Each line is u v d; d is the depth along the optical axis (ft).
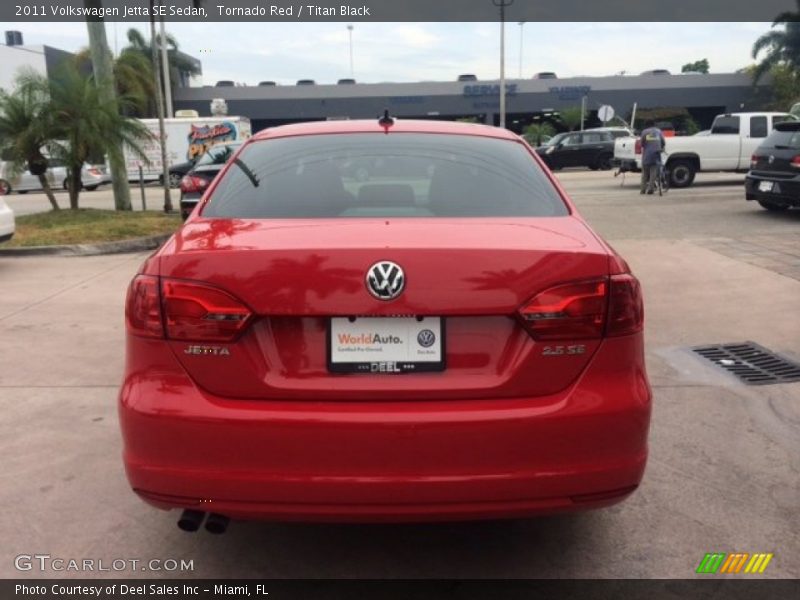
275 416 7.77
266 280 7.88
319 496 7.82
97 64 45.75
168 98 127.34
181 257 8.14
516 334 8.03
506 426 7.78
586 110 179.63
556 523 10.58
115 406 14.93
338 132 11.79
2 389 15.89
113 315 22.18
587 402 7.98
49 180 50.93
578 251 8.21
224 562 9.77
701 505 10.96
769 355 17.74
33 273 28.96
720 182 65.98
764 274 25.85
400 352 7.97
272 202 9.98
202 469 7.88
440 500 7.84
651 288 24.45
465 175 10.58
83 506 11.03
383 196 10.03
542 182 10.77
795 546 9.95
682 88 180.34
